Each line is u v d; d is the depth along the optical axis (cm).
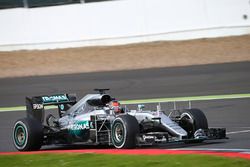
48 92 7712
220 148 3791
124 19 9712
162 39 9675
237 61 8662
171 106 6400
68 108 4591
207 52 9094
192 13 9531
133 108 6378
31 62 9594
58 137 4359
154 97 7012
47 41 9919
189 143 4116
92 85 7988
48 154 3766
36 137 4141
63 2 9875
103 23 9756
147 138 3750
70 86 8012
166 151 3688
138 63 9106
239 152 3556
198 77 7956
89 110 4222
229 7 9394
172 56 9188
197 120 4012
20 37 9962
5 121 6119
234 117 5488
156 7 9612
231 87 7200
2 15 9956
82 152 3838
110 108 4131
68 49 9825
